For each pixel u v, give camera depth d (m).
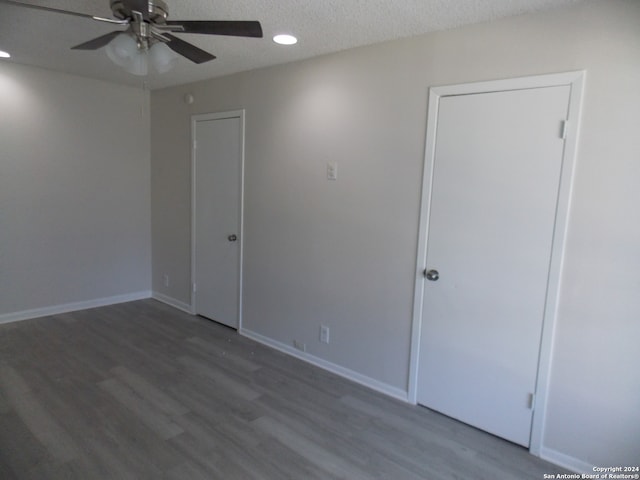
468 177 2.44
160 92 4.57
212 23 1.84
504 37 2.25
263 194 3.62
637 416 2.02
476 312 2.47
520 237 2.28
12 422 2.41
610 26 1.96
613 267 2.03
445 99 2.49
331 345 3.23
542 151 2.17
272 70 3.44
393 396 2.89
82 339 3.68
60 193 4.21
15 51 3.32
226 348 3.62
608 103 1.98
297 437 2.39
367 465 2.17
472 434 2.48
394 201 2.77
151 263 5.00
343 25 2.47
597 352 2.10
